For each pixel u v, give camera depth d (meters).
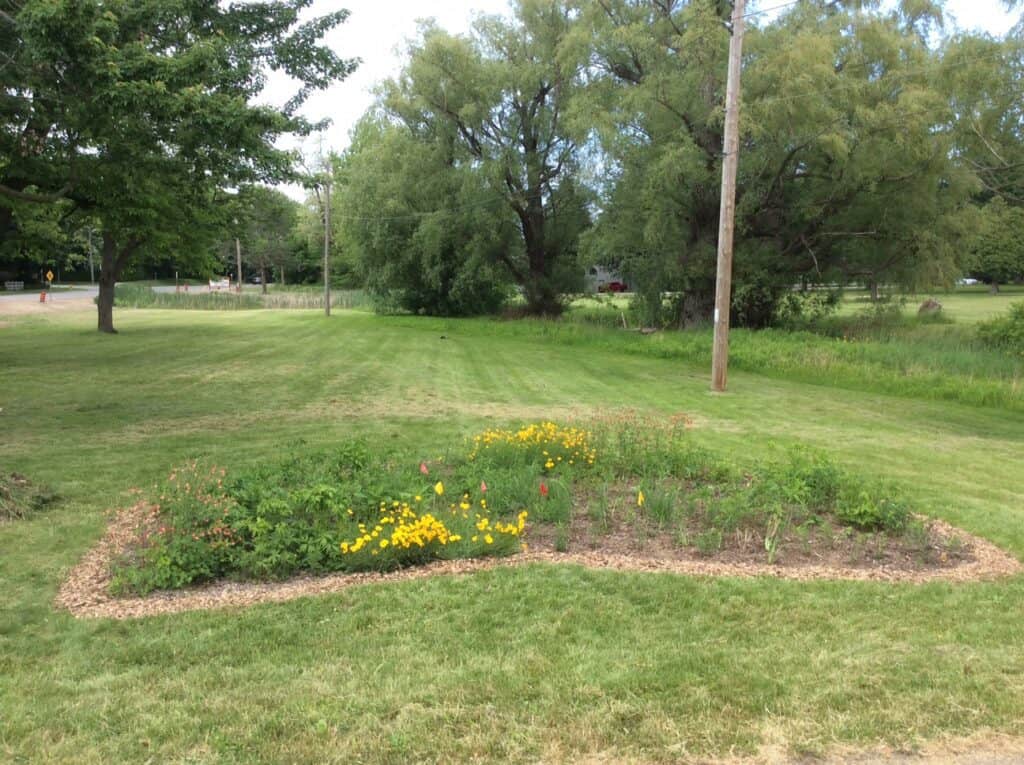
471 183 31.80
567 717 3.20
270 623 4.15
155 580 4.62
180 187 15.82
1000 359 17.88
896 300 28.67
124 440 9.53
